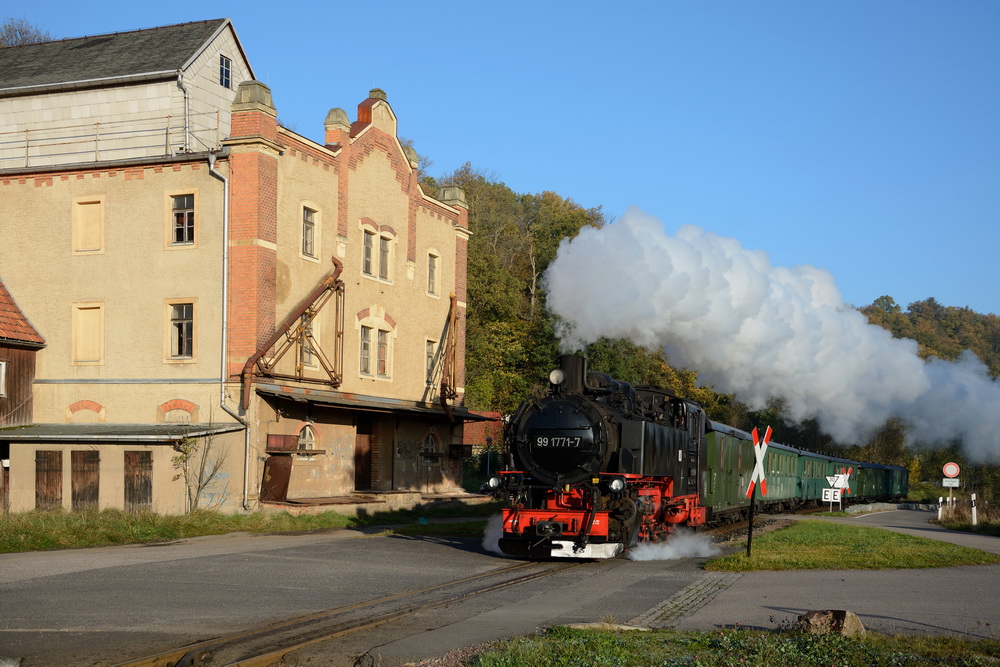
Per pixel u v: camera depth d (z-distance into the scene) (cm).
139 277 2534
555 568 1600
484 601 1193
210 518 2212
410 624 1021
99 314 2570
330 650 887
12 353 2538
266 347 2425
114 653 858
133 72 2839
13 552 1725
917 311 13312
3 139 2966
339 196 2806
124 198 2561
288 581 1349
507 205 7312
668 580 1420
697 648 869
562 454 1764
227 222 2439
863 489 5234
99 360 2562
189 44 2914
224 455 2384
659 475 1944
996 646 903
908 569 1584
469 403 4916
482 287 5212
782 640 873
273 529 2227
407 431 3244
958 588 1353
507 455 1848
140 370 2519
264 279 2448
